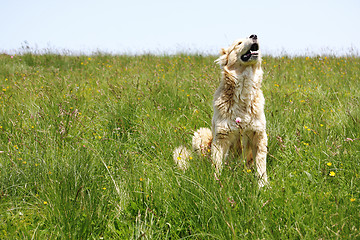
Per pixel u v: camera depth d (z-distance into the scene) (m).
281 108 6.16
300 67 11.62
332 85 8.59
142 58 14.47
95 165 4.18
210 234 2.81
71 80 9.21
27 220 3.35
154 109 6.39
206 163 3.98
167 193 3.58
